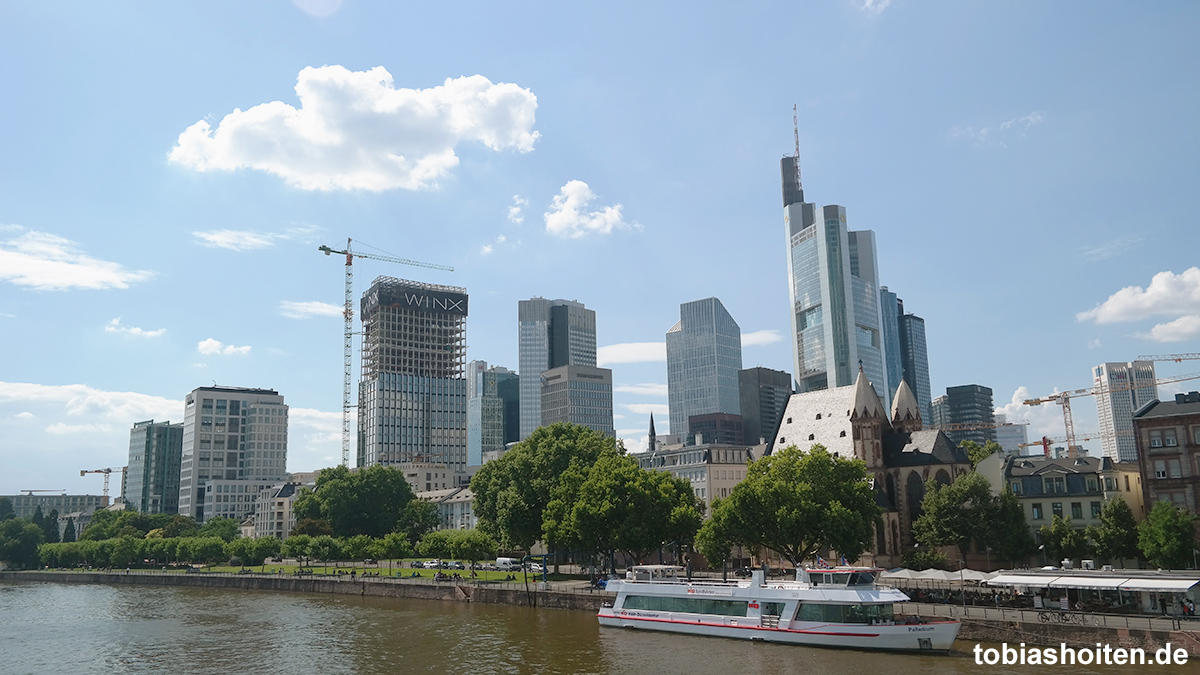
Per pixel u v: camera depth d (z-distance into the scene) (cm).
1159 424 12231
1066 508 13938
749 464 13400
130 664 8994
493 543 16100
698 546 12369
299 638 10338
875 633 8125
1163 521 10906
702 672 7512
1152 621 7462
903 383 17925
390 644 9556
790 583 9150
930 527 13425
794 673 7294
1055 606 8425
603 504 13050
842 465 12712
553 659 8294
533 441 17450
